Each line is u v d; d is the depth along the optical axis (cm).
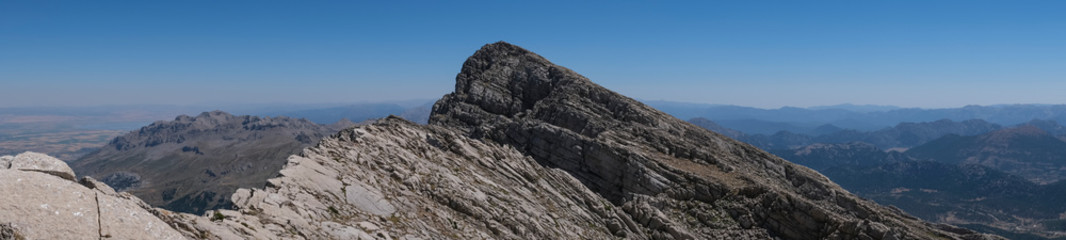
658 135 8694
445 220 4488
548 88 11838
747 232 6194
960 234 6300
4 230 1574
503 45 13750
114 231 1809
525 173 6531
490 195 5409
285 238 2973
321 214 3616
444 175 5478
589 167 7788
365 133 5825
